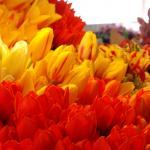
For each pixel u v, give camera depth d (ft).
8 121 2.23
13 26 3.27
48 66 2.72
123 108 2.33
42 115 2.08
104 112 2.23
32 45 2.91
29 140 1.94
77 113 2.08
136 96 2.60
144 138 2.00
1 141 1.98
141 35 7.59
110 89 2.75
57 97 2.28
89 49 3.22
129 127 2.11
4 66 2.57
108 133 2.25
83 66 2.74
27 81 2.52
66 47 2.86
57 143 1.91
